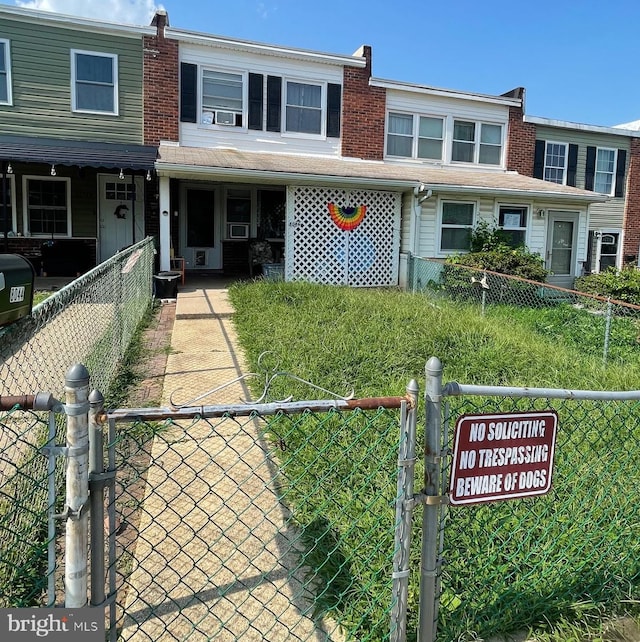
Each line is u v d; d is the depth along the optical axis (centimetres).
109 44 1125
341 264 1141
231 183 1344
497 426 184
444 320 687
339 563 234
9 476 245
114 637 157
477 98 1438
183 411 155
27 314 248
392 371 510
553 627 210
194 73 1182
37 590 200
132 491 290
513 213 1312
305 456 320
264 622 204
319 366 500
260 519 268
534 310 930
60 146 1022
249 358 537
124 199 1216
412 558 238
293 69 1259
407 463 178
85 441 143
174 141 1177
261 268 1327
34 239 1166
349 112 1317
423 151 1418
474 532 250
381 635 198
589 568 240
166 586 220
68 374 139
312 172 1030
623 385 499
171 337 648
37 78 1091
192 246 1340
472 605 215
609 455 315
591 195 1294
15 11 1060
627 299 1179
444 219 1246
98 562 149
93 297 402
